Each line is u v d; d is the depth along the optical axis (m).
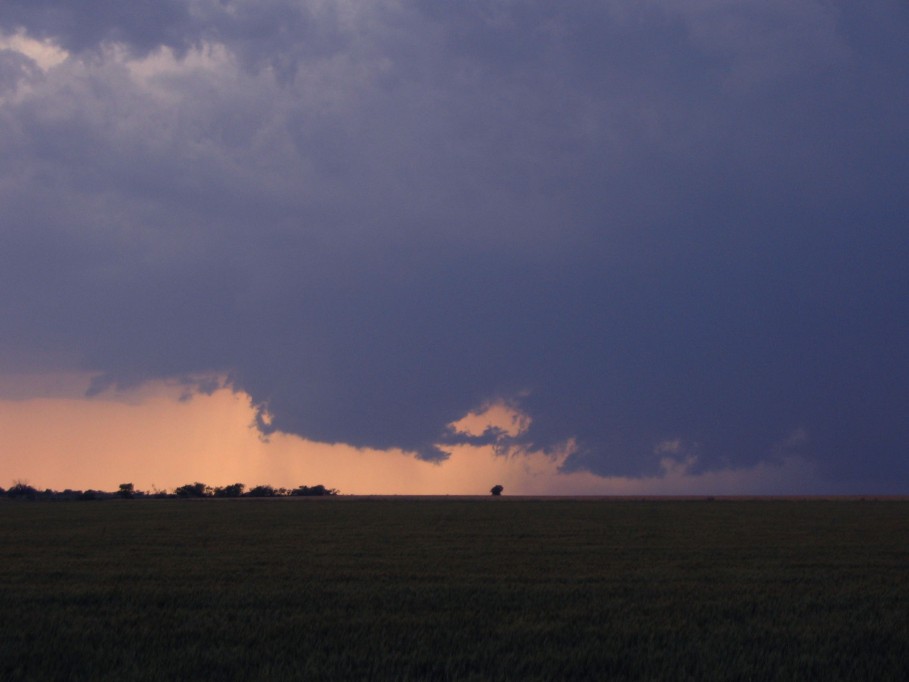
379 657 12.18
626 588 19.30
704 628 14.59
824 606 16.91
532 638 13.57
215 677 11.11
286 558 26.31
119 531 39.62
